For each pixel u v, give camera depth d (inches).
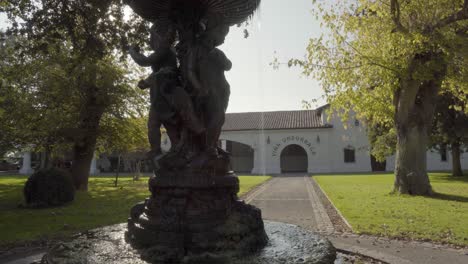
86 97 681.0
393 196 557.3
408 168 579.2
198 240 145.3
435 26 501.0
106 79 661.3
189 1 175.2
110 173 1635.1
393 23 523.5
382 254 212.8
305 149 1524.4
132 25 451.2
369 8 542.3
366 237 275.4
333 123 1517.0
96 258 139.9
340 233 293.4
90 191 714.2
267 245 162.6
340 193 611.8
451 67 519.8
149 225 151.6
